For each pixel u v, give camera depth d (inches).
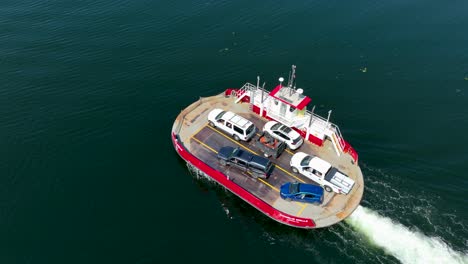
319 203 1660.9
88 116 2253.9
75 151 2044.8
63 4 3255.4
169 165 1972.2
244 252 1610.5
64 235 1664.6
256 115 2091.5
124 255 1596.9
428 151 2046.0
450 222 1686.8
